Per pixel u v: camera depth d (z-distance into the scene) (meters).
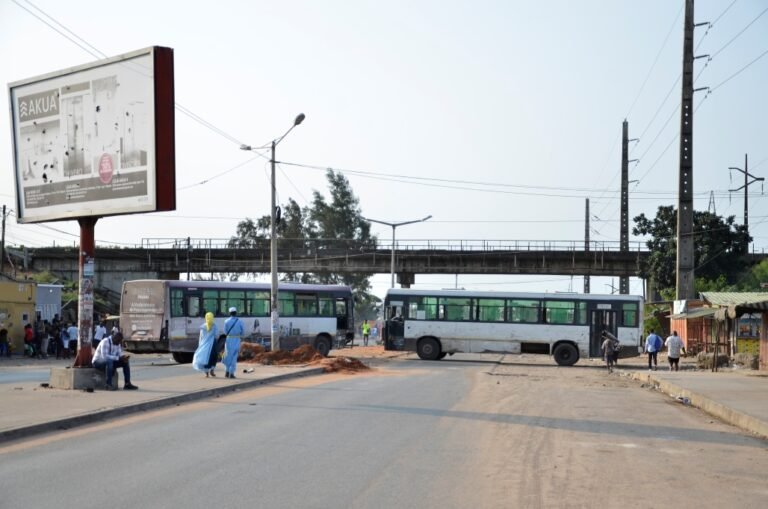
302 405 15.91
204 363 21.89
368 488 7.94
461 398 18.14
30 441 10.80
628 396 20.77
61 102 18.42
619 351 35.34
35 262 65.06
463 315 38.56
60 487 7.79
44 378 22.19
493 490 8.04
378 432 12.01
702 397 18.42
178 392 17.00
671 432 13.27
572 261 59.06
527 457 10.08
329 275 88.38
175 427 12.34
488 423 13.50
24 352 36.66
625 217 53.69
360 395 18.44
